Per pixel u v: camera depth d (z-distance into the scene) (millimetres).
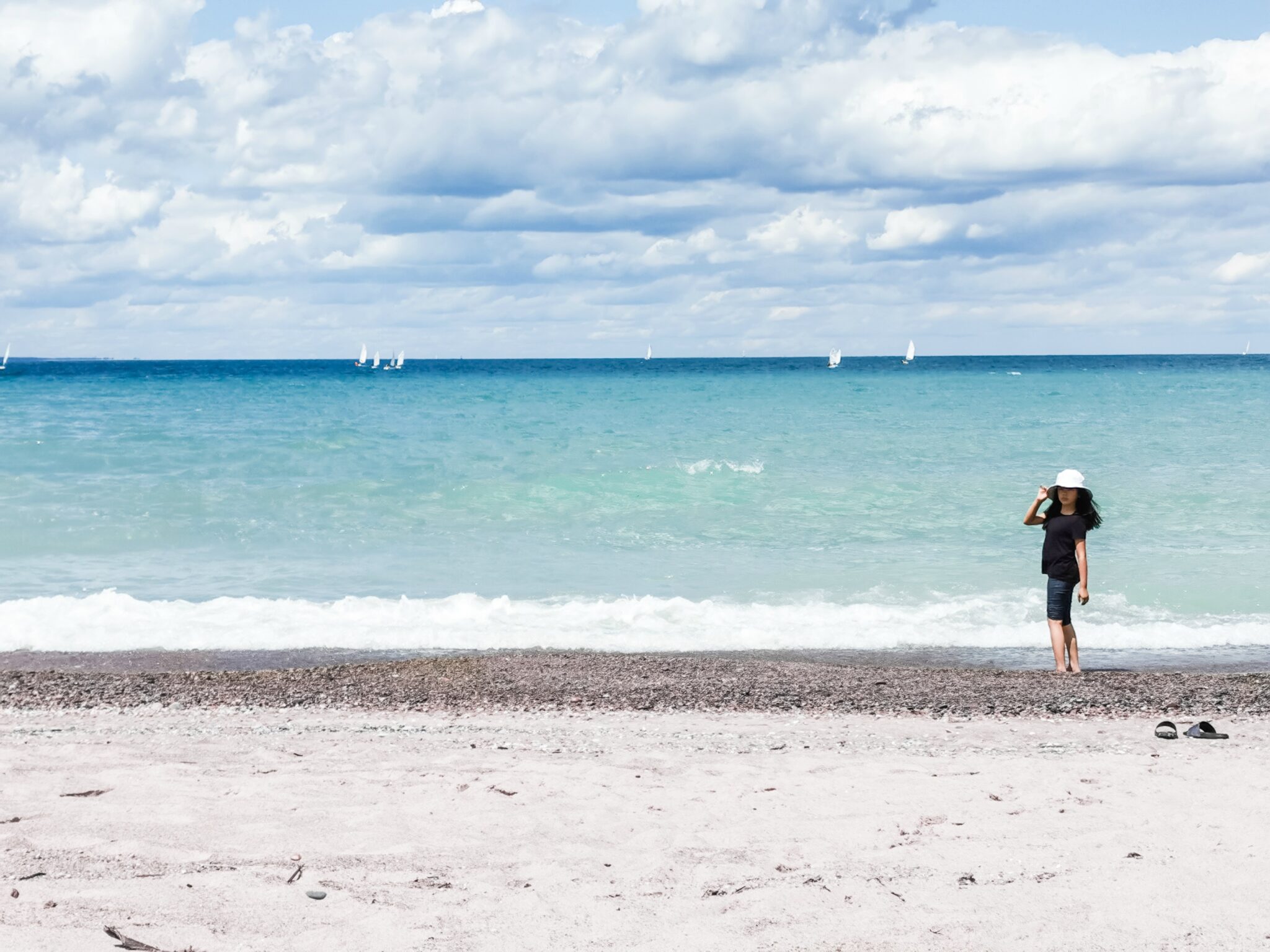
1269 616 13844
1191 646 12719
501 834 5746
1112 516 20188
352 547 17969
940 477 24484
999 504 21484
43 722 8906
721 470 24547
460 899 4758
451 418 41156
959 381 87625
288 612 13844
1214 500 21422
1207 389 68625
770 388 71125
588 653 12219
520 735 8523
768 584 15500
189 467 25156
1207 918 4535
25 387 67688
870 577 15898
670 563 16844
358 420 39375
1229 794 6500
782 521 20047
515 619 13609
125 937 4219
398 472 24906
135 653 12109
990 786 6801
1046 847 5508
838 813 6188
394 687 10375
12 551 17375
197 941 4223
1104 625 13469
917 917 4582
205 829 5734
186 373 124375
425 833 5742
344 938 4301
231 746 7969
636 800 6453
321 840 5590
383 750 7895
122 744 7973
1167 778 6930
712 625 13430
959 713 9516
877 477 24516
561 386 74438
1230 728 8906
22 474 23797
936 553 17500
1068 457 28281
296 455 27469
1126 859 5281
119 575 15992
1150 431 35406
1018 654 12328
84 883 4863
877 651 12414
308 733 8547
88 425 34938
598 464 26516
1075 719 9328
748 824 5973
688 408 48531
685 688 10383
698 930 4441
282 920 4473
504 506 21078
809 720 9227
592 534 18984
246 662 11789
